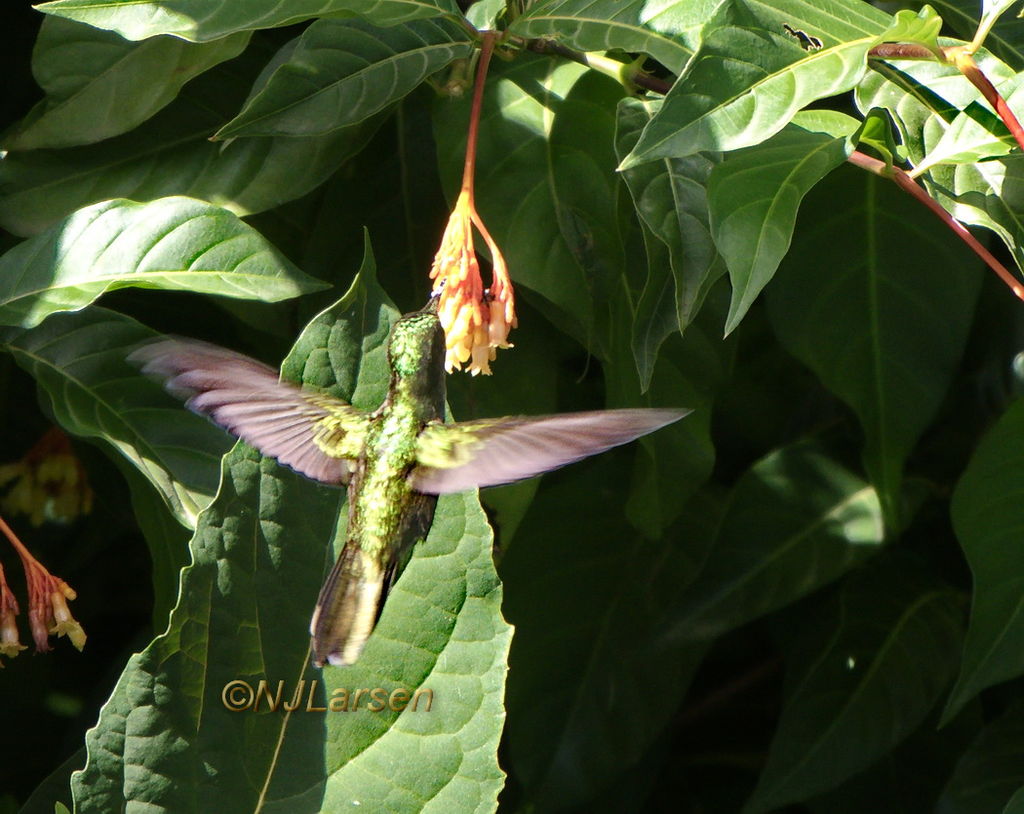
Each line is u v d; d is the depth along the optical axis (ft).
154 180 11.93
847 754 12.19
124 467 11.84
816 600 12.36
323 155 11.93
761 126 11.57
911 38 11.66
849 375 12.09
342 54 11.79
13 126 11.96
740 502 12.23
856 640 12.26
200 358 11.53
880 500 12.10
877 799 12.31
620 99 11.91
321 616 11.51
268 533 11.69
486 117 11.91
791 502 12.23
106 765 11.66
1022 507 11.99
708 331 12.03
